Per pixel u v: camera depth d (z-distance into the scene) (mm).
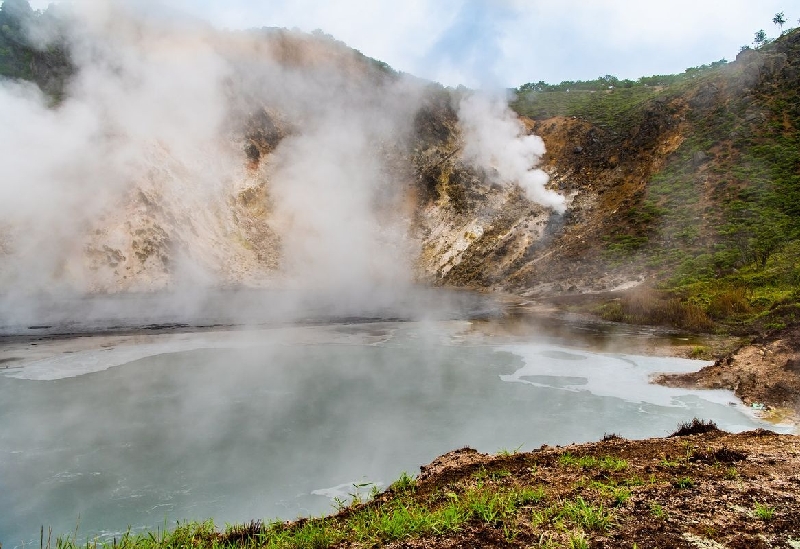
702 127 53781
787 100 50469
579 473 7648
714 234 40750
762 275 33219
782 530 5391
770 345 19562
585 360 22812
